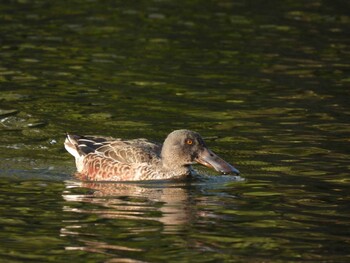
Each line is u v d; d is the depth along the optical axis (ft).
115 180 50.72
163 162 51.16
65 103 63.05
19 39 79.82
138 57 75.77
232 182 49.60
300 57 77.15
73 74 70.33
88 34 82.48
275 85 68.85
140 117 60.44
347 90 67.62
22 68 71.46
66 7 92.17
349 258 38.37
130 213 44.04
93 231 41.34
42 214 43.60
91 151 51.96
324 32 85.51
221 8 93.66
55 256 38.22
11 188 47.91
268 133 57.57
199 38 82.17
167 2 95.55
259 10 93.15
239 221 42.98
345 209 44.75
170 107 62.80
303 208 44.86
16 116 59.88
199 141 51.06
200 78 70.23
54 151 54.54
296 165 51.80
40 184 48.88
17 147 54.65
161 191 48.29
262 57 76.84
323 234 41.27
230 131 57.93
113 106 62.69
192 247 39.42
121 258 38.09
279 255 38.65
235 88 67.77
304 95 66.18
